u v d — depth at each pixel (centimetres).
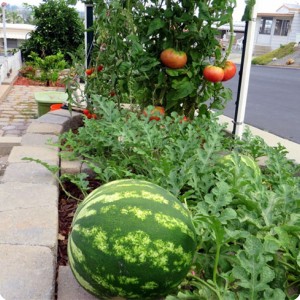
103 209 148
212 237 159
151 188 160
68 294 162
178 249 144
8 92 1019
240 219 168
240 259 145
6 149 461
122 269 139
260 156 299
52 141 330
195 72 338
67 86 422
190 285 167
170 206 153
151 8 346
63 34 1547
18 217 206
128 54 343
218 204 168
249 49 344
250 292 141
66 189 280
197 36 331
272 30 3806
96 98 321
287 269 167
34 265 171
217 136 258
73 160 300
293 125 698
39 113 607
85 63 455
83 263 144
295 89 1272
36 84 1195
